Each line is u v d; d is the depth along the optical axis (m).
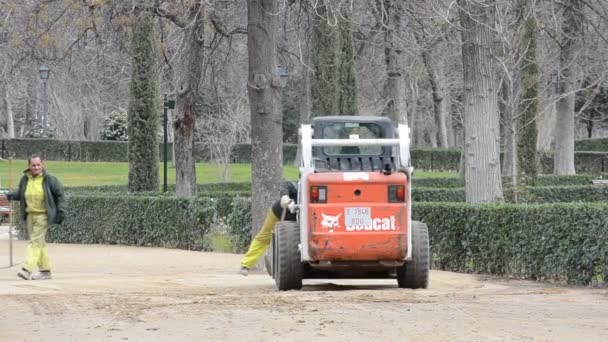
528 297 21.06
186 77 47.34
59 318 17.81
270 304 19.45
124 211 47.34
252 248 27.78
